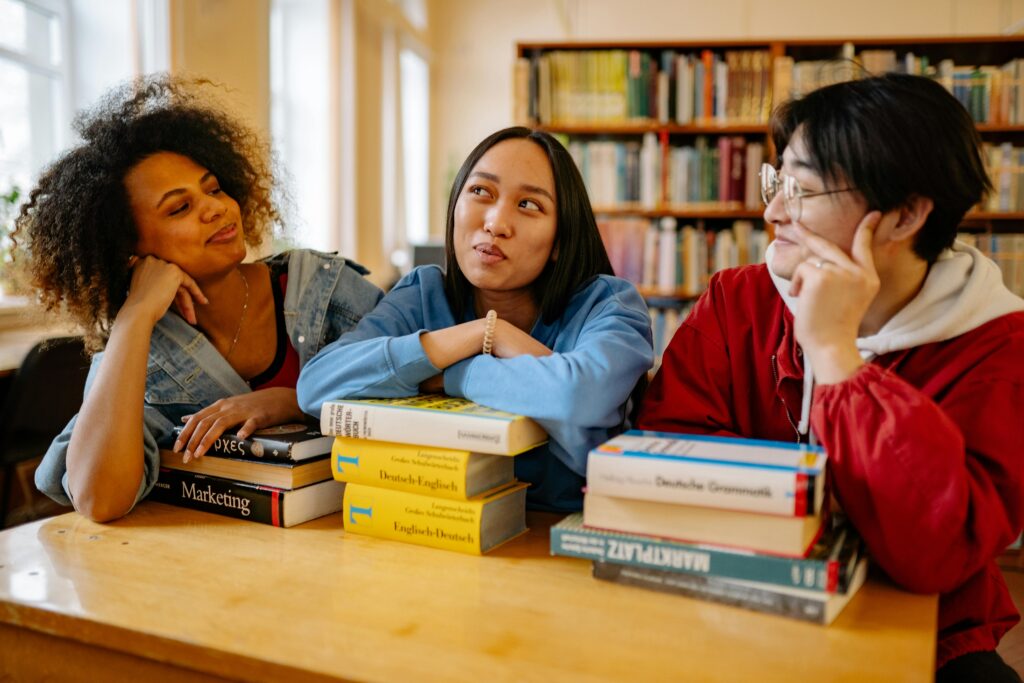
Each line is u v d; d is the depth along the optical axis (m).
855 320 0.86
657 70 4.05
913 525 0.78
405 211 5.90
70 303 1.31
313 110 4.87
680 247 4.05
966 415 0.86
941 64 3.85
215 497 1.07
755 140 4.13
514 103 4.03
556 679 0.63
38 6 3.25
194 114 1.35
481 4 6.53
